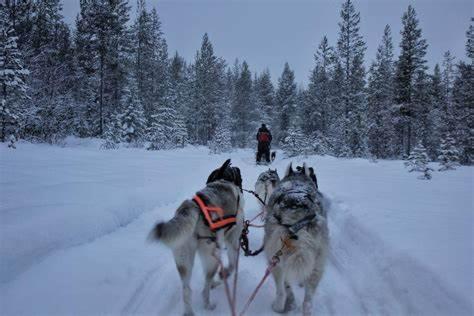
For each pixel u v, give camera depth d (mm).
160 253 5410
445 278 3699
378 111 33656
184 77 54000
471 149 29031
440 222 6023
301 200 3809
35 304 3701
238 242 4895
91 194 7777
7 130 19469
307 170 5387
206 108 48469
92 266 4672
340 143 30609
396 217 6395
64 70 28047
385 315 3750
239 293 4387
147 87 39469
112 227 6352
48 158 14898
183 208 3711
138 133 29734
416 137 38844
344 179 12523
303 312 3510
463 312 3189
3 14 22906
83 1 32438
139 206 7707
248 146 53594
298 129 27938
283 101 55062
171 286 4461
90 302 3836
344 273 4887
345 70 35844
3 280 4051
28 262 4504
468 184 11117
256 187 8352
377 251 4977
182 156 22875
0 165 11664
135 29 38844
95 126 30984
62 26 34062
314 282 3598
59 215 5844
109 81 32062
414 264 4184
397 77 32875
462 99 34188
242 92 56219
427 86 34281
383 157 32281
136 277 4527
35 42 27859
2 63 18953
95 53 30344
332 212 7797
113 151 21766
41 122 21953
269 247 3771
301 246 3473
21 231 4938
